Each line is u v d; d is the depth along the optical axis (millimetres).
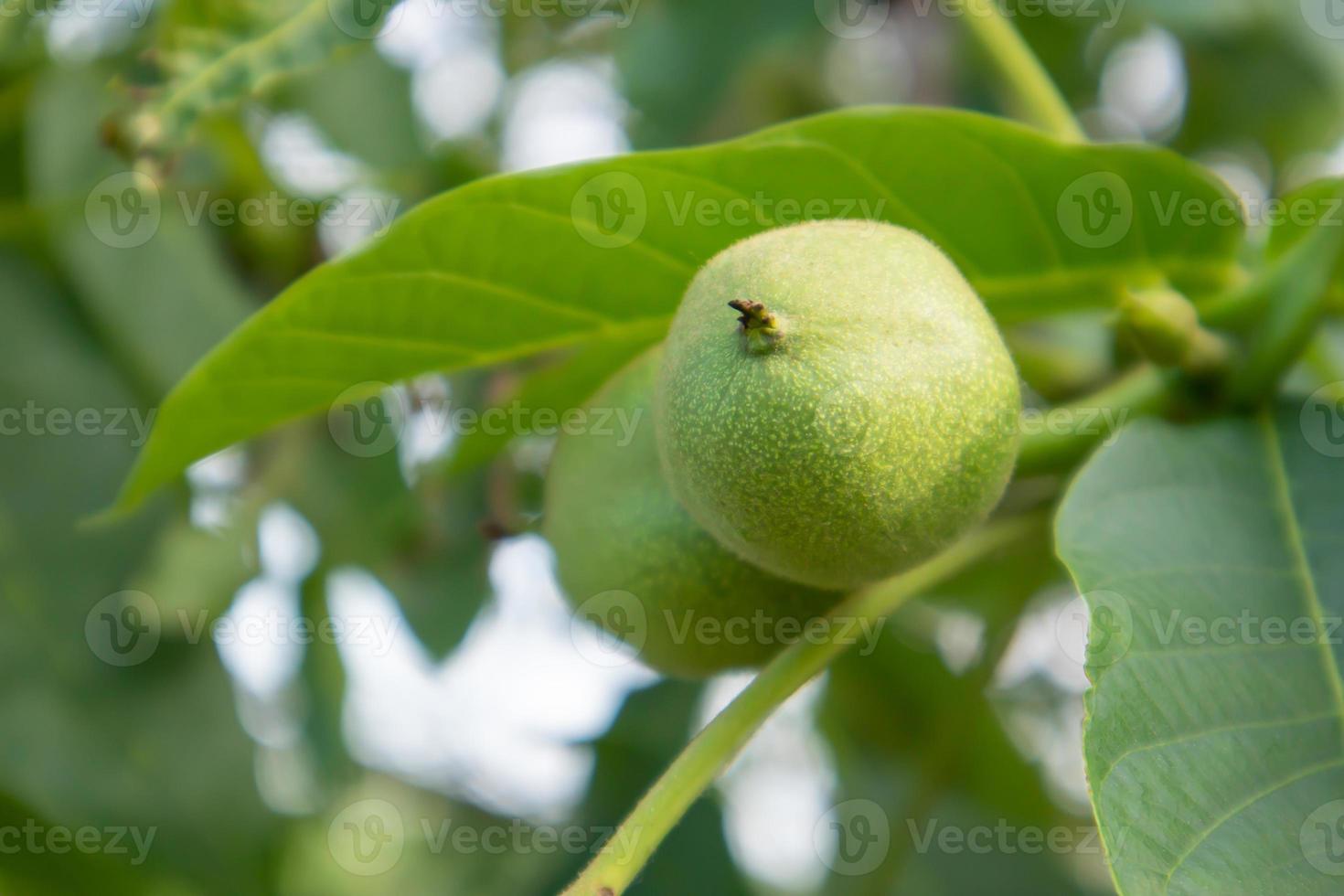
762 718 583
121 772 688
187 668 696
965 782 829
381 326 609
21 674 685
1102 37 838
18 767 680
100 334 705
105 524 696
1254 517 599
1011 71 667
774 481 571
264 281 744
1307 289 606
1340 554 593
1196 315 608
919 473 572
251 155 714
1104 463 602
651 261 609
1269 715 572
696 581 610
